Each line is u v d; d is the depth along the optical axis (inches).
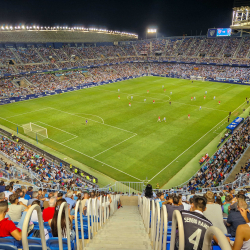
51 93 3193.9
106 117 2276.1
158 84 3882.9
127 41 5639.8
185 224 167.8
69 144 1734.7
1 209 197.6
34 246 199.9
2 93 2906.0
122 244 265.0
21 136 1904.5
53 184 1025.5
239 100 2861.7
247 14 1504.7
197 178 1212.5
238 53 4475.9
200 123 2112.5
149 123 2108.8
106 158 1537.9
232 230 250.4
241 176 885.8
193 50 4982.8
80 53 4534.9
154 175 1359.5
